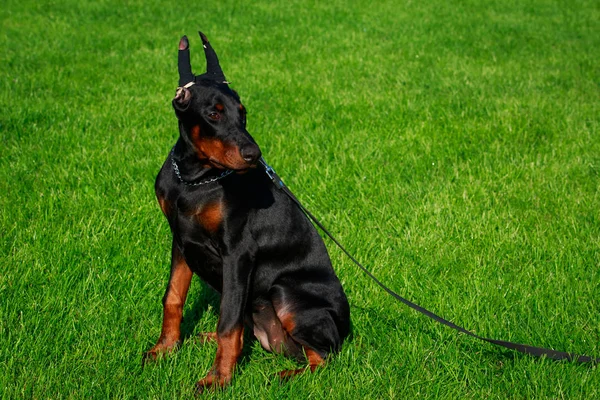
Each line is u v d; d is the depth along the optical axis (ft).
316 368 12.30
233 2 49.67
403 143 24.17
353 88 31.37
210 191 11.94
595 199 20.39
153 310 14.37
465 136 25.03
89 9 45.68
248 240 12.19
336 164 22.41
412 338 13.58
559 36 44.86
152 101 28.22
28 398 11.34
